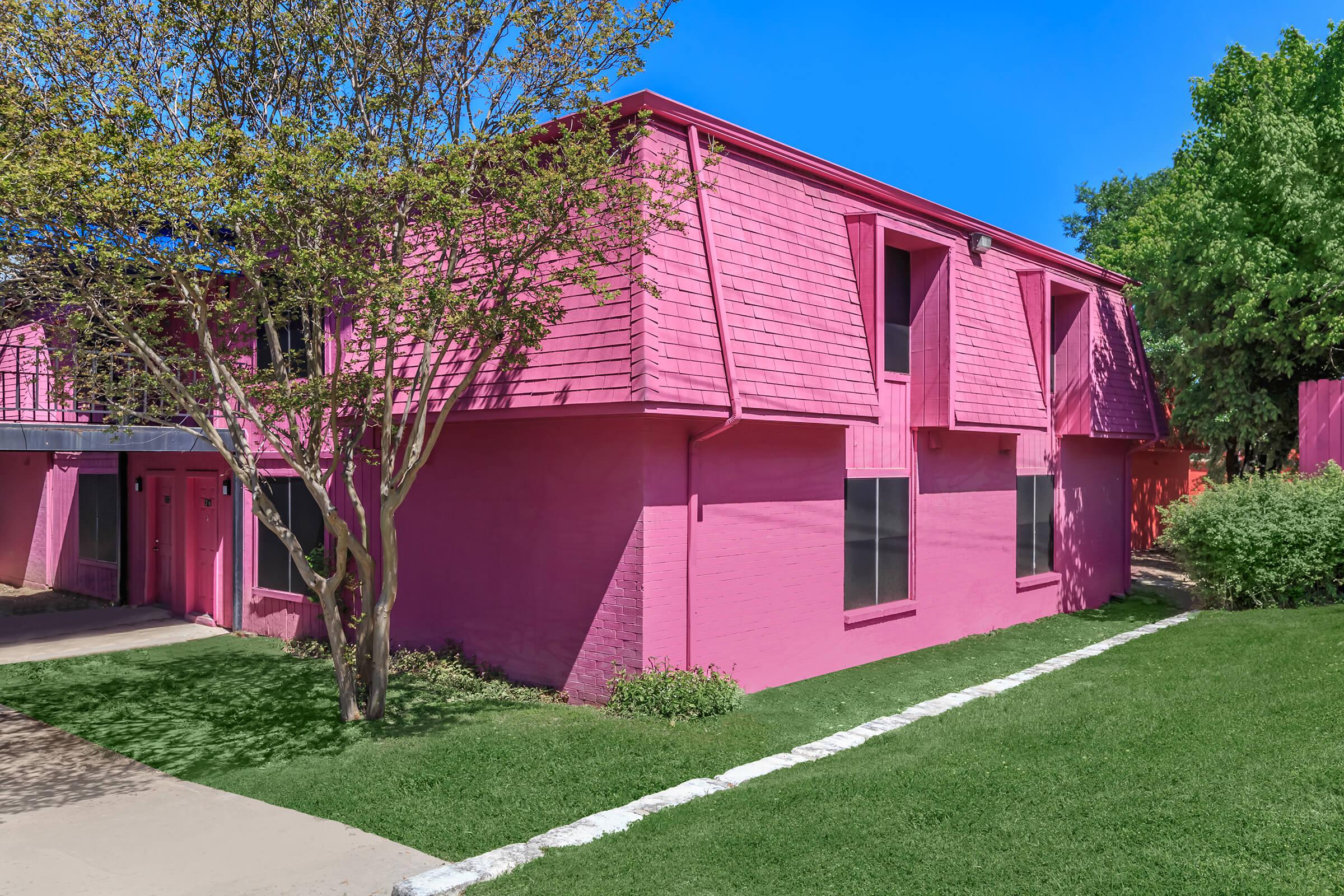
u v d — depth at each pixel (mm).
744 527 9992
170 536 15258
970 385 12945
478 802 6562
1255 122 14680
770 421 9742
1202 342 15414
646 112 8969
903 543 12555
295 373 10539
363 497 11875
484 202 9156
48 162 6617
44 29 7473
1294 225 14305
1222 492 13133
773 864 4980
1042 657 12125
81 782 7266
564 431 9664
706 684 8914
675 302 8930
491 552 10406
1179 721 6914
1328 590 12102
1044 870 4617
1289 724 6520
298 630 12852
